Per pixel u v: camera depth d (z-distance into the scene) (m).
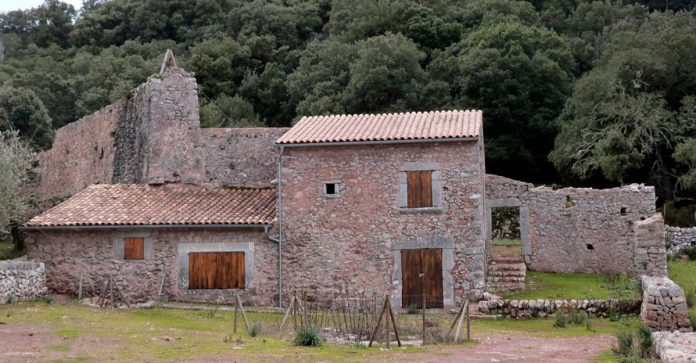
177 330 16.27
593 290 22.31
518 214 28.20
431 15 54.28
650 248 22.72
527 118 41.81
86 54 66.88
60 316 17.75
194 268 22.20
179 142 25.47
